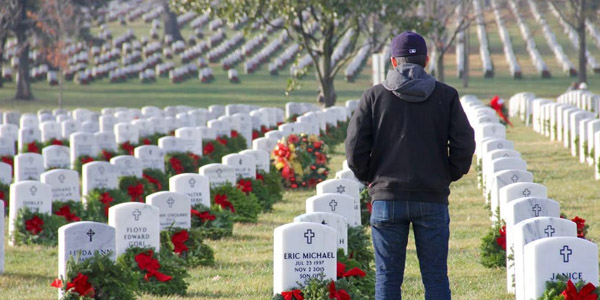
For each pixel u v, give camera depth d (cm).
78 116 3644
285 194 2117
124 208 1127
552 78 7406
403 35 711
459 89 6656
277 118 3709
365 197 1571
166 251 1161
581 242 806
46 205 1533
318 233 866
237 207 1680
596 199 1842
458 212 1762
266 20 3622
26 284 1172
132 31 9031
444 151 700
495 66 8112
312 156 2216
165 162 2256
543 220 895
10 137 2730
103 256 936
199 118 3497
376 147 703
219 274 1205
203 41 9094
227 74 7456
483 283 1102
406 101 694
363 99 708
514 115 4766
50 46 5697
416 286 1077
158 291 1062
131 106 5600
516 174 1408
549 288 801
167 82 7088
